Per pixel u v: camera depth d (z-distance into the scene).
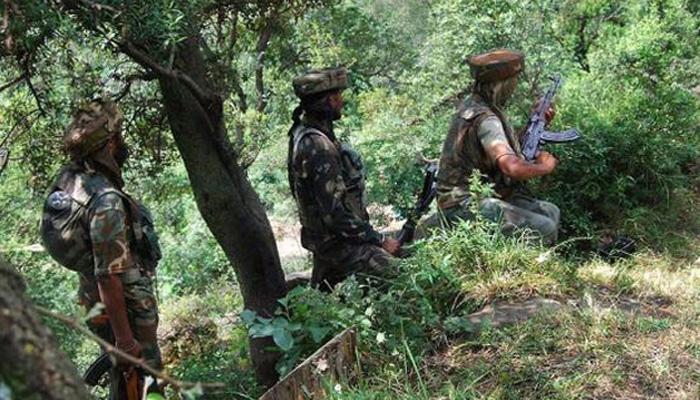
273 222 11.64
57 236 3.74
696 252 6.42
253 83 11.19
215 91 5.64
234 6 6.09
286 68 11.84
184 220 12.05
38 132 5.79
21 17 3.71
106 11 4.12
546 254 4.53
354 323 3.84
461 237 4.68
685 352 3.62
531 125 5.54
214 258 11.23
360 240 4.58
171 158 6.69
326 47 12.74
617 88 8.23
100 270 3.68
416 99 9.00
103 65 5.01
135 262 3.87
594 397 3.32
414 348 3.85
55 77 4.62
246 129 8.04
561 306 4.11
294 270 9.74
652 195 7.15
